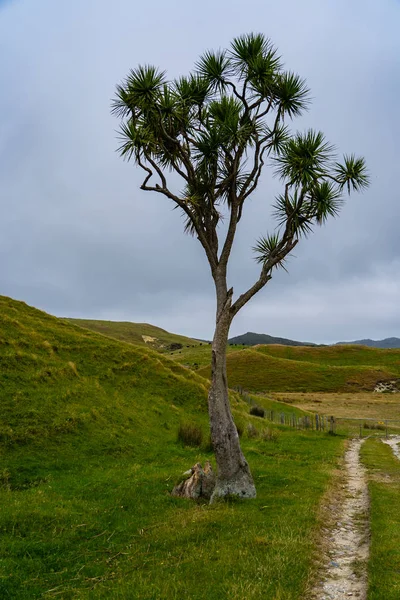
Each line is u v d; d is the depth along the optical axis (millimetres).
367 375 94938
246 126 15141
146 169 15203
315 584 8227
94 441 22062
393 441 33844
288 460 22406
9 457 18656
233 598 7328
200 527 11141
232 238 15469
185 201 15250
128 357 35875
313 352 126938
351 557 9641
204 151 15266
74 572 9336
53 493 15234
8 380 24953
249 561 8852
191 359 133000
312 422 40062
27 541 10719
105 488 16094
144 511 13281
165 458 21906
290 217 15492
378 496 14688
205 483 15211
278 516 11984
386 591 7500
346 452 26812
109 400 27734
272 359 105875
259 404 51781
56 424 22094
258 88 15297
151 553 9930
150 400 30844
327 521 12164
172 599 7484
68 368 29078
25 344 30500
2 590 8406
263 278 15180
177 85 15852
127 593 7809
